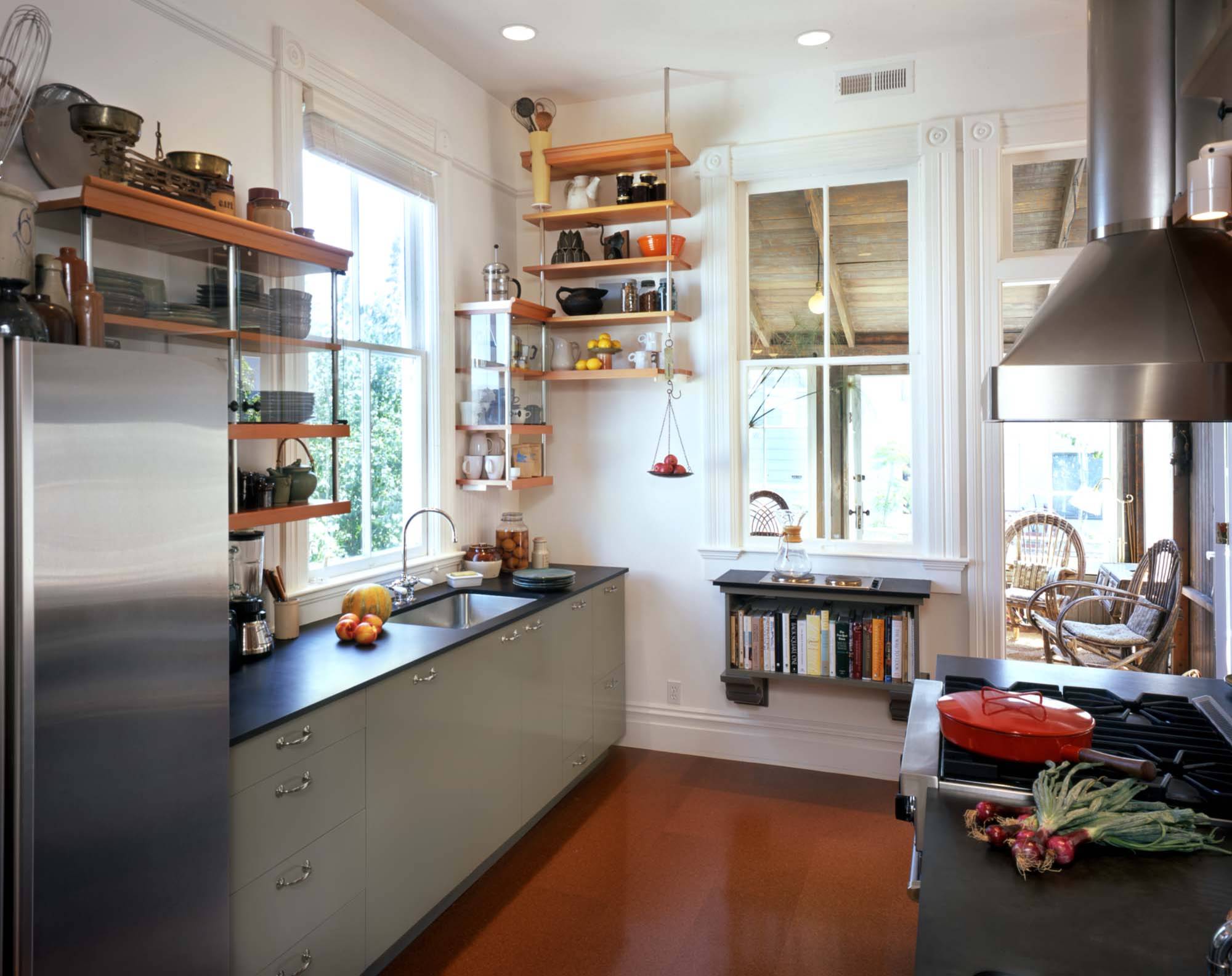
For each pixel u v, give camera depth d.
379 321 3.42
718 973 2.52
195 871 1.71
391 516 3.53
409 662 2.52
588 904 2.89
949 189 3.71
